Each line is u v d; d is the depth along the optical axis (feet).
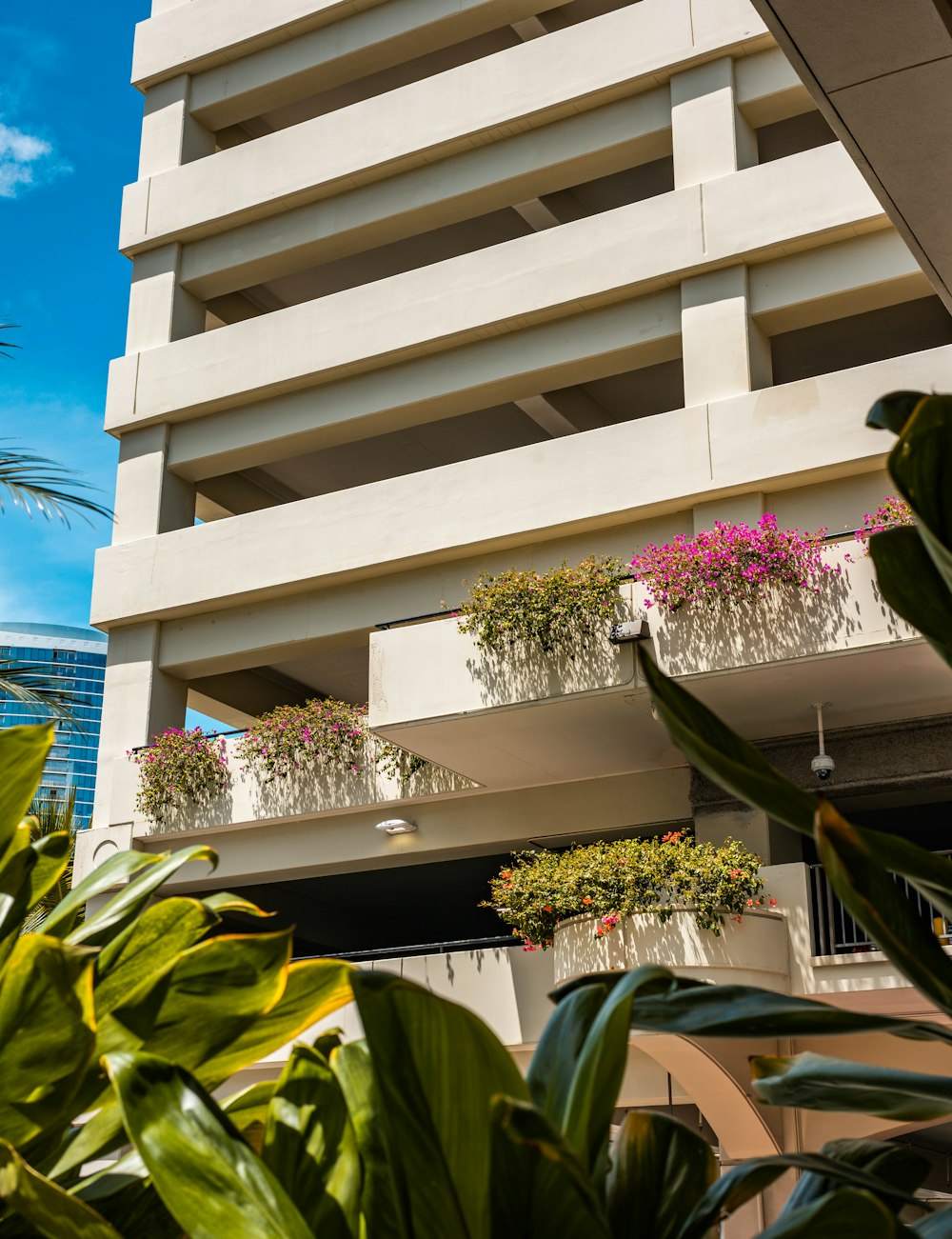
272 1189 2.30
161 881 2.85
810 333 50.14
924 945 2.54
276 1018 2.72
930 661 35.17
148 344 57.26
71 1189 2.67
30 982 2.34
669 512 44.93
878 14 12.28
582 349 48.14
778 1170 2.81
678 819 44.98
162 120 60.03
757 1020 2.86
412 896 64.69
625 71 49.26
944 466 2.62
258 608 52.54
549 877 38.01
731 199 46.06
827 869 2.57
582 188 54.34
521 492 46.62
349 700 66.54
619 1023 2.23
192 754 50.24
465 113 52.11
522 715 39.78
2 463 19.33
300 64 57.16
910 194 15.01
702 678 36.68
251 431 54.44
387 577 50.06
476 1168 2.06
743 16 47.73
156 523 54.85
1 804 2.48
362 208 54.29
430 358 51.24
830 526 42.04
